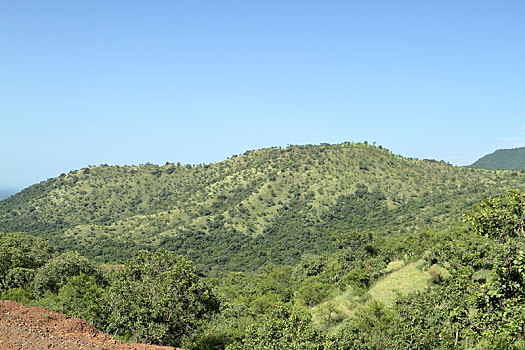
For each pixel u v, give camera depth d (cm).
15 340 1121
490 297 1178
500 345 1086
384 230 13188
